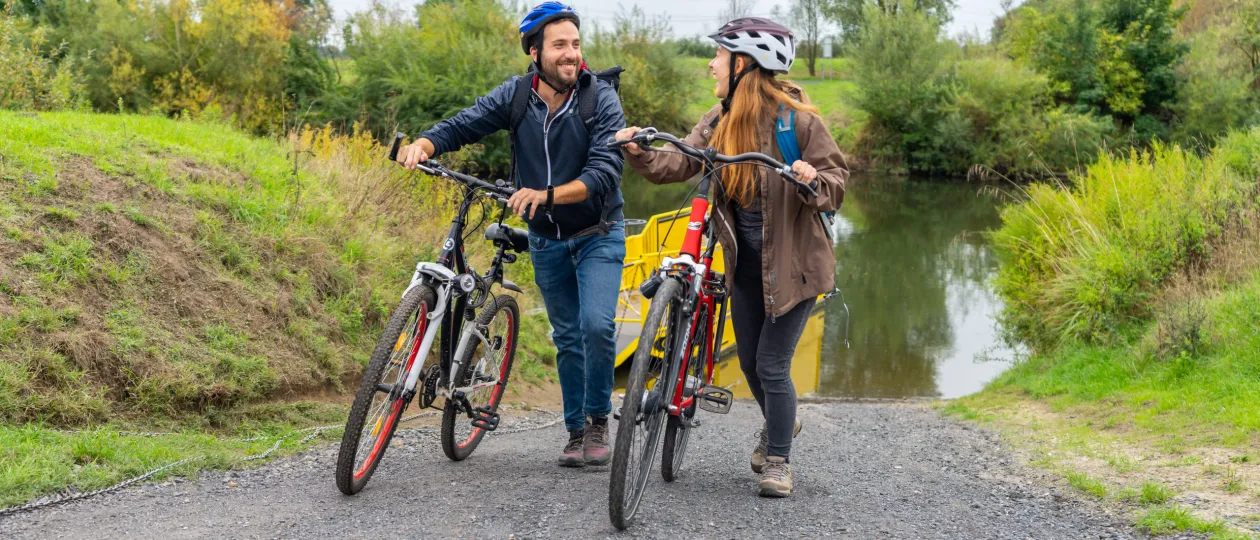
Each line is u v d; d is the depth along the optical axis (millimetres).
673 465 3998
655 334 3227
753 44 3531
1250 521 3490
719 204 3684
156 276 5422
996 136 37156
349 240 7160
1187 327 6902
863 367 10344
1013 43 40656
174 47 26516
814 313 11734
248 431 4898
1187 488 4023
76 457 3850
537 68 4039
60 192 5684
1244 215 8828
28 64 12898
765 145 3586
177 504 3543
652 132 3336
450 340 3982
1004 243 12180
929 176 38656
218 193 6641
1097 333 8594
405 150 3734
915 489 4137
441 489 3809
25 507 3352
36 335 4621
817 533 3412
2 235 5066
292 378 5492
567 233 4082
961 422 6664
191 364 5020
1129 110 36500
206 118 12820
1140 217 9469
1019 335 10875
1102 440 5312
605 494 3799
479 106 4062
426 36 31109
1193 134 35344
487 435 5215
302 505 3559
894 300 13820
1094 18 37688
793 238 3621
